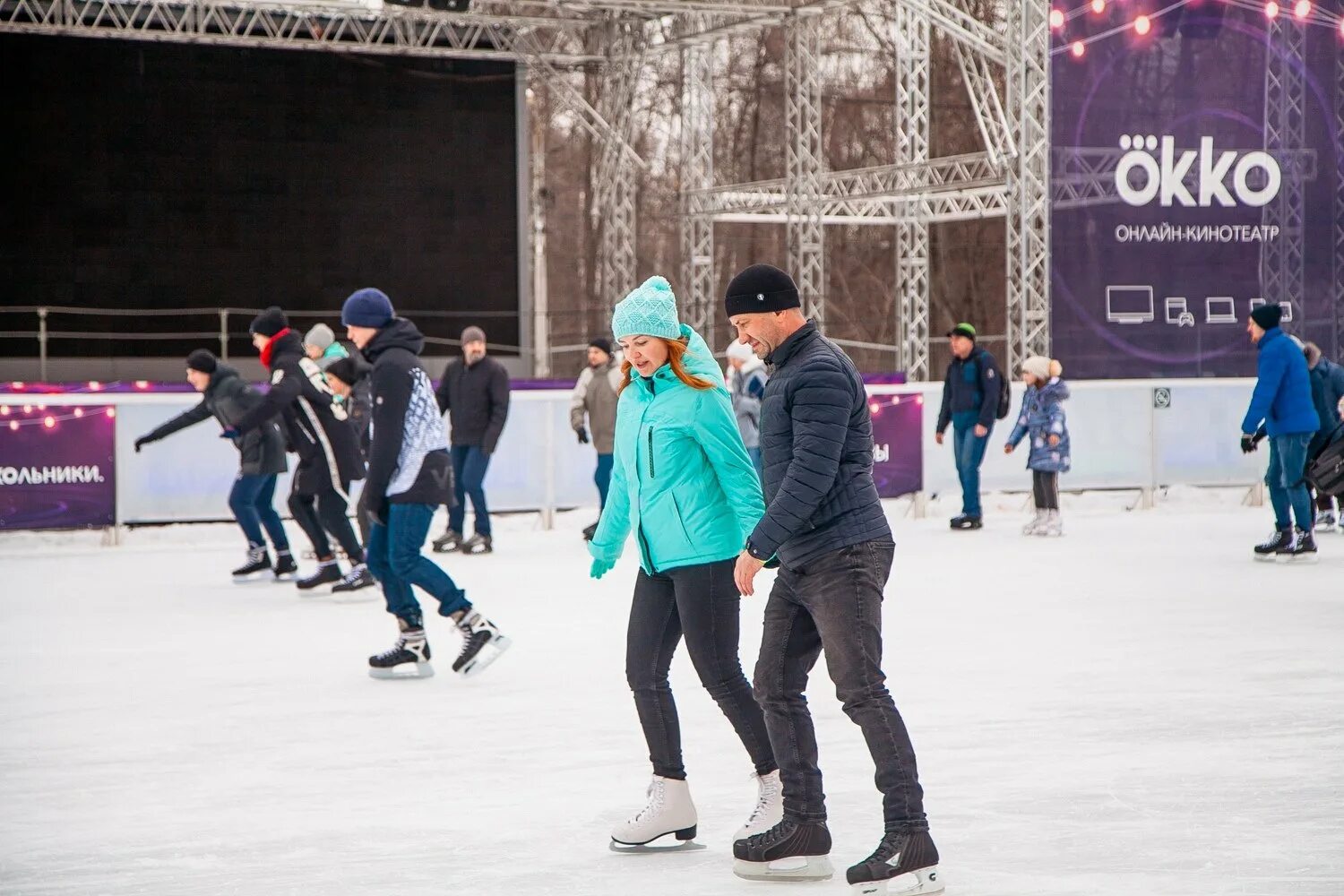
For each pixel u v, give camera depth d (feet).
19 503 40.19
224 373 33.27
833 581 12.10
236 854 13.42
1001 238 122.52
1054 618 26.81
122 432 41.14
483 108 78.48
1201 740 17.42
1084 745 17.24
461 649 24.25
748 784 15.84
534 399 44.16
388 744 17.87
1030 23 55.83
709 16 80.02
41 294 71.87
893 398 46.32
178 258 73.72
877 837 13.71
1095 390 47.78
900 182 75.36
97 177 72.28
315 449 30.66
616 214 85.46
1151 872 12.47
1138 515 46.75
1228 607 28.07
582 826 14.32
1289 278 57.67
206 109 73.61
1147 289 56.49
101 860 13.25
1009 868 12.62
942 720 18.60
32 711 19.85
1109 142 55.93
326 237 76.02
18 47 70.74
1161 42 56.08
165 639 25.84
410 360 21.63
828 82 123.24
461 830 14.19
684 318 87.10
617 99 84.28
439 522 45.60
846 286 130.11
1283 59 57.06
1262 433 35.29
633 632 13.83
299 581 31.53
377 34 76.74
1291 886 12.05
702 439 13.26
